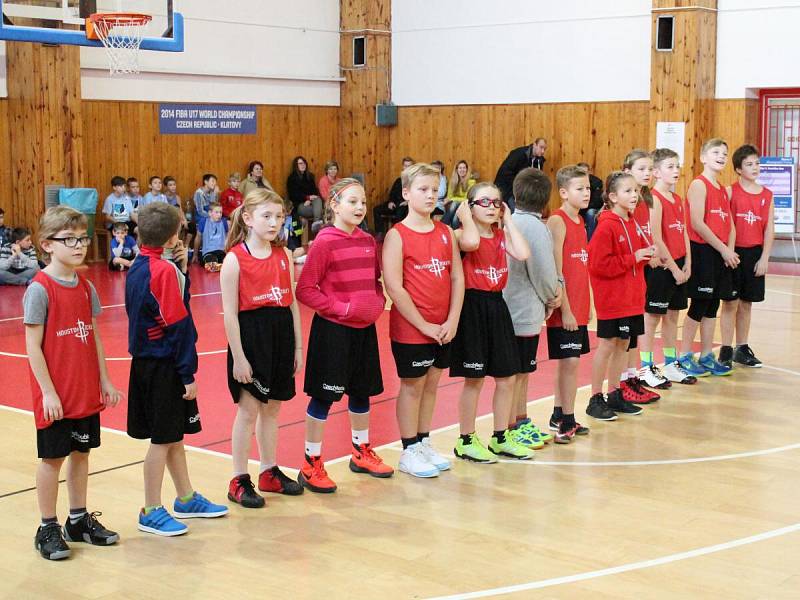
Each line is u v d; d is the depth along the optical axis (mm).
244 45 16375
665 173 6871
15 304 11297
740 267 7473
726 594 3732
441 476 5176
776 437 5828
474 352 5234
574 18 15828
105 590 3807
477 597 3707
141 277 4262
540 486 4996
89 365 4148
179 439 4348
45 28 10445
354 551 4172
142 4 14164
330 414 6453
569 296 5672
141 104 15109
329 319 4895
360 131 17906
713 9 14578
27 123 13500
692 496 4840
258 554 4152
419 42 17516
